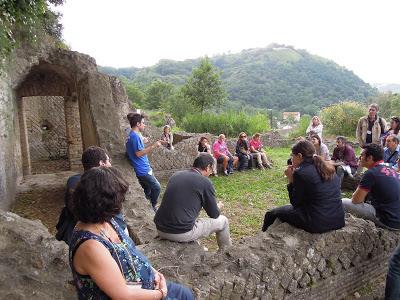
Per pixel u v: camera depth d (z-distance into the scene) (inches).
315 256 138.1
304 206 144.1
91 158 124.4
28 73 368.8
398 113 821.2
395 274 134.6
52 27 384.5
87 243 61.4
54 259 120.0
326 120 735.7
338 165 316.5
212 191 140.4
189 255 131.4
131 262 67.3
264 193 324.8
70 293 111.3
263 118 824.3
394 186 161.3
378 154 163.5
